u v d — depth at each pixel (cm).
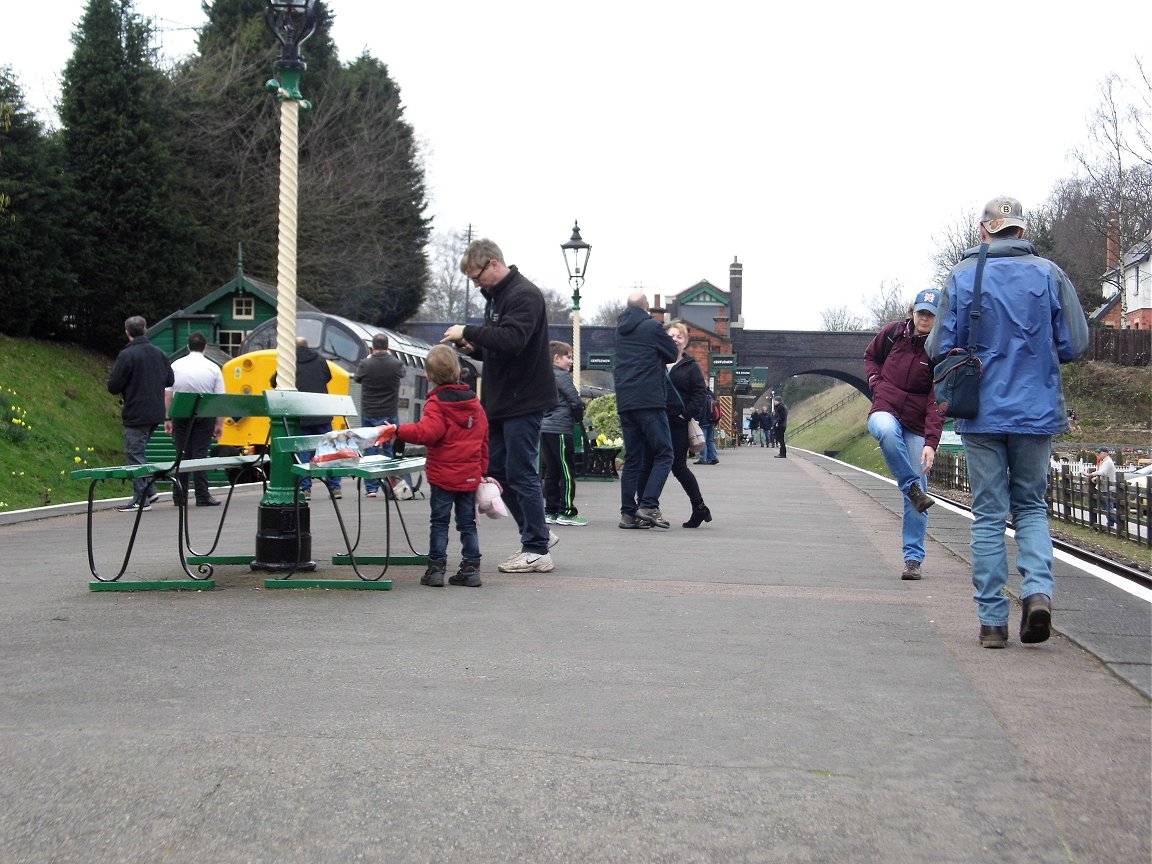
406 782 371
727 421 6694
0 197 2619
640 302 1215
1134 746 417
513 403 823
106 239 3231
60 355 2883
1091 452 3694
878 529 1272
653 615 672
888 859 317
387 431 750
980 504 599
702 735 426
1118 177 5675
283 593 726
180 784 366
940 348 604
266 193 4466
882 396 860
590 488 1992
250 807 348
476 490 778
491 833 332
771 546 1071
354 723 434
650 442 1225
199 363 1502
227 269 4294
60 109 3291
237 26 4759
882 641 605
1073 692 495
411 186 5662
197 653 548
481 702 467
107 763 385
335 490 818
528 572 843
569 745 411
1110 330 6112
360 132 5069
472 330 789
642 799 359
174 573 807
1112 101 5491
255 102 4428
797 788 371
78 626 611
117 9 3378
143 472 734
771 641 601
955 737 427
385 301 5562
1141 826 341
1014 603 723
